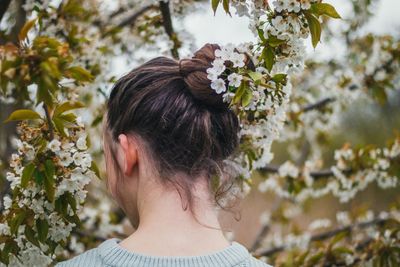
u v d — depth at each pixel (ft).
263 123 5.75
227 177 4.40
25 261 5.34
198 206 4.01
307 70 10.74
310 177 9.68
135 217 4.39
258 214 18.26
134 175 4.21
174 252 3.84
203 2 7.95
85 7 8.59
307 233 11.23
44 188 4.96
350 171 9.26
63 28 7.36
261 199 18.16
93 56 7.77
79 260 3.95
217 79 4.19
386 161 9.07
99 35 8.52
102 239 9.08
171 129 4.09
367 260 8.21
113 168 4.37
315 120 10.91
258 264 3.93
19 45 4.91
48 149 4.95
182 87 4.22
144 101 4.14
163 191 4.04
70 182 5.03
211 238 3.93
